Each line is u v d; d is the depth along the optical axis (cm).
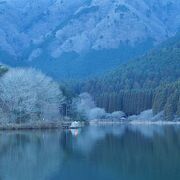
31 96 18900
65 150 9556
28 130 17475
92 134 14650
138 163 7512
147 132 15562
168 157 8050
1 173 6938
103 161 7856
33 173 6919
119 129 18800
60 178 6494
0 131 16738
